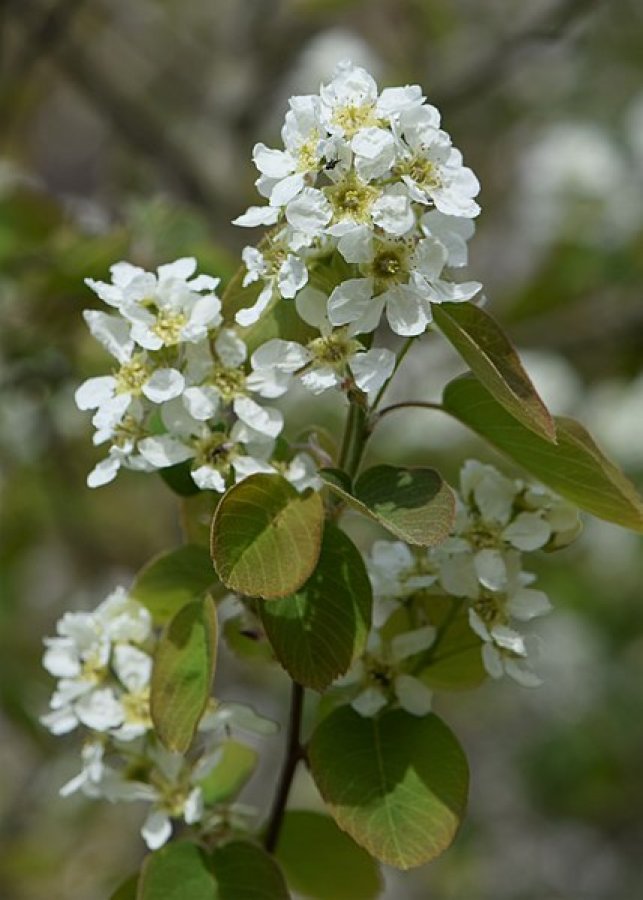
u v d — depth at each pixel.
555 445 0.51
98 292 0.50
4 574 1.12
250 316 0.49
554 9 1.03
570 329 1.15
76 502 1.08
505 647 0.51
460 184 0.49
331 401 0.96
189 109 1.19
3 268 0.84
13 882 1.09
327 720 0.51
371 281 0.48
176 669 0.50
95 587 1.13
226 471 0.50
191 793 0.53
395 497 0.49
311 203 0.48
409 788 0.50
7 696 0.98
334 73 0.49
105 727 0.53
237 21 1.14
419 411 1.09
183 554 0.54
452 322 0.48
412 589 0.52
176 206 0.84
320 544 0.48
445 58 1.16
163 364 0.50
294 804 1.10
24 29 1.06
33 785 1.11
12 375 0.89
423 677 0.53
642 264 1.18
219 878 0.52
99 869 1.10
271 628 0.49
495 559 0.51
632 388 1.17
